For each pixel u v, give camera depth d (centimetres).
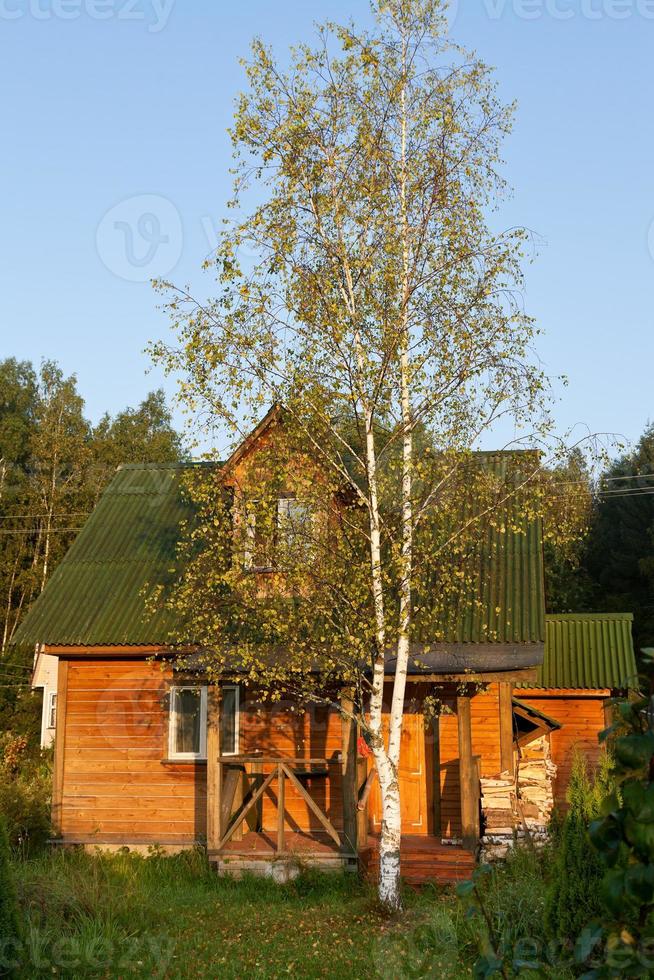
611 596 3578
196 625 1286
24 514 3906
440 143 1259
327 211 1228
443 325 1220
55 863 1350
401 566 1184
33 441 4050
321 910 1181
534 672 1377
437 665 1398
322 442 1259
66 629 1572
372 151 1235
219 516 1367
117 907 1057
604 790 875
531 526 1647
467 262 1234
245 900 1248
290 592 1257
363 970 909
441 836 1514
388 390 1230
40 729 2838
